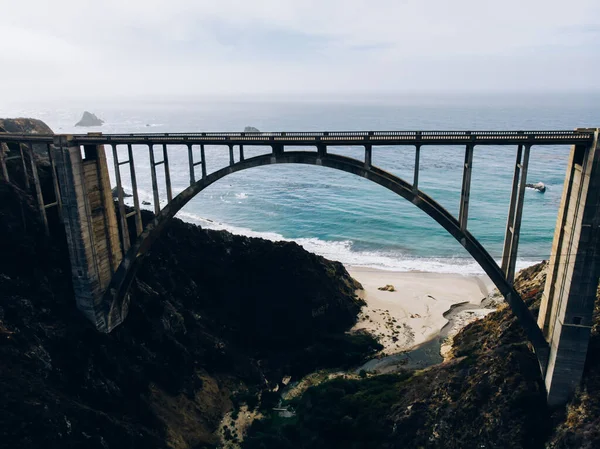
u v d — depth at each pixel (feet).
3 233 101.50
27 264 101.86
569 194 77.51
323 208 295.07
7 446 69.67
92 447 78.18
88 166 103.55
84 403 87.66
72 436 76.95
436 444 81.15
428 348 133.08
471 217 250.57
